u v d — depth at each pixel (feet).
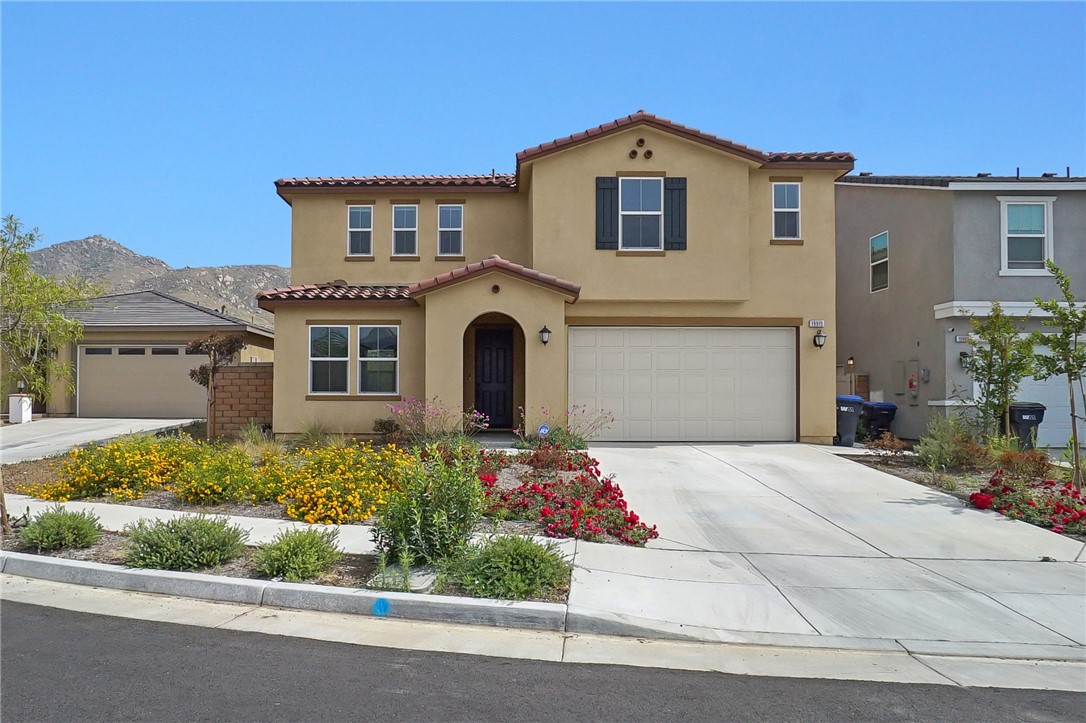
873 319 70.59
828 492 39.50
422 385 56.29
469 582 23.17
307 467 37.40
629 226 56.49
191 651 19.01
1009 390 47.62
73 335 62.03
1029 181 57.98
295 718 15.24
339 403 56.13
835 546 30.37
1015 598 24.64
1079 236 58.34
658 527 32.53
